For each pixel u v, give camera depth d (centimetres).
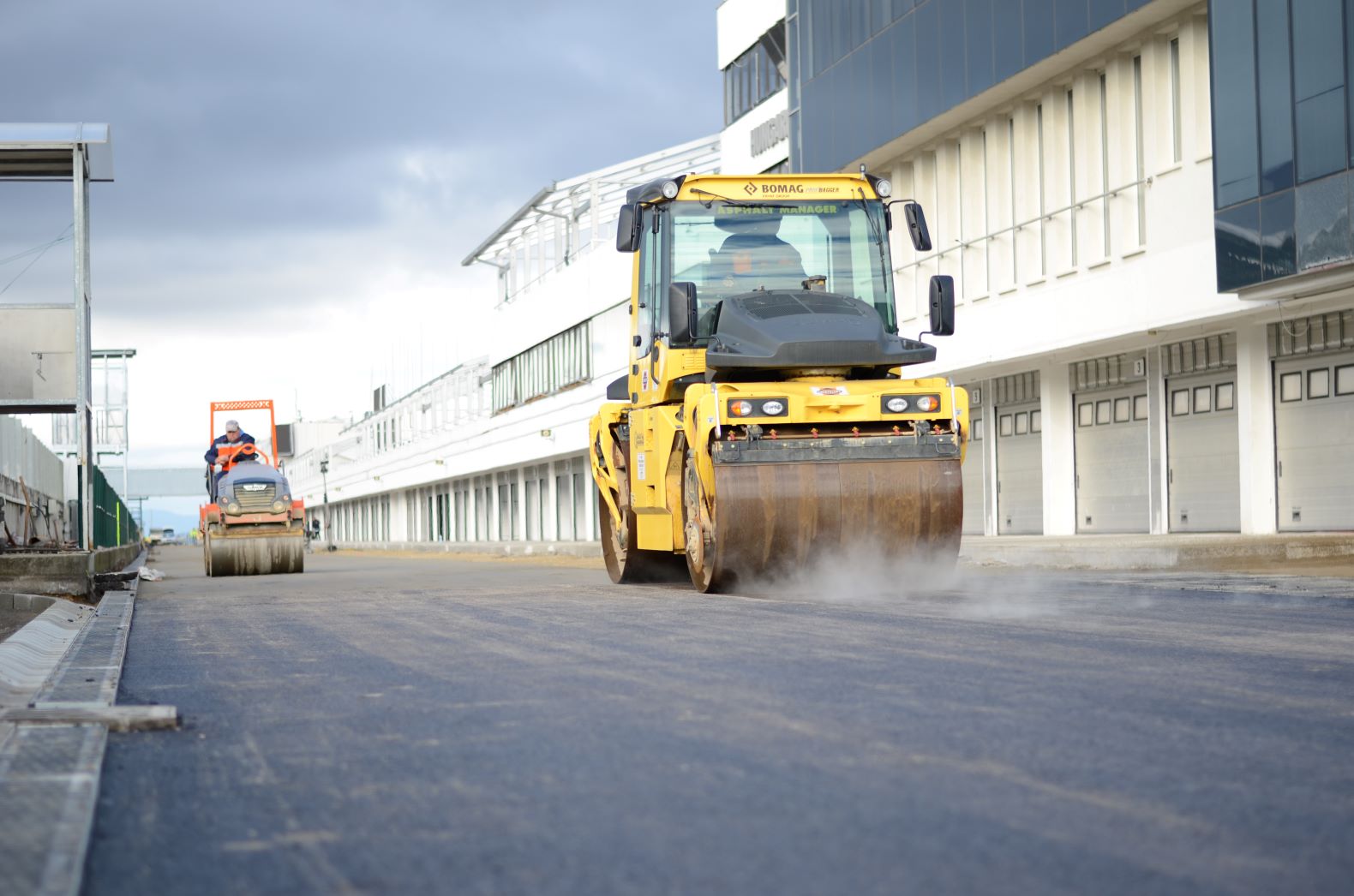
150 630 1089
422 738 503
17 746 479
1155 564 1628
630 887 304
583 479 4256
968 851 327
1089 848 328
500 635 909
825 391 1188
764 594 1230
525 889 304
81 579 1766
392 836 357
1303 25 1686
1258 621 896
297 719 562
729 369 1238
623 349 3716
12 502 3322
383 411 6906
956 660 681
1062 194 2342
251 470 2633
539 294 4478
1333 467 1873
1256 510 1994
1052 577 1429
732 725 506
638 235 1355
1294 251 1714
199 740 516
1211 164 1964
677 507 1316
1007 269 2486
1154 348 2233
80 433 1966
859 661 685
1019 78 2303
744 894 296
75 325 1942
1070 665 660
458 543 5244
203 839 359
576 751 465
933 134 2614
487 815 376
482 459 5066
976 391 2761
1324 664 658
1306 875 305
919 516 1182
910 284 2784
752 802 381
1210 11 1844
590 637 862
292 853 343
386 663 759
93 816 374
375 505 7762
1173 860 317
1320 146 1667
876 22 2669
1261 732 473
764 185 1347
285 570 2609
